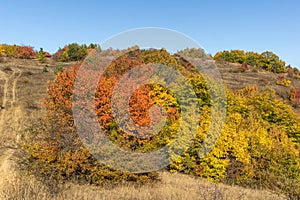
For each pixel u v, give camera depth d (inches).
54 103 419.5
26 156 389.4
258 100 953.5
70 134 394.0
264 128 792.3
